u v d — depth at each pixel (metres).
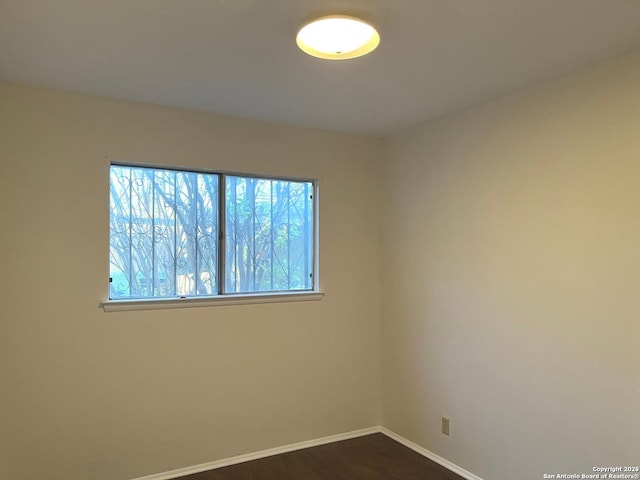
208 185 3.25
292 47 2.13
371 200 3.81
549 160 2.55
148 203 3.04
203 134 3.16
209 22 1.90
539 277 2.60
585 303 2.38
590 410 2.35
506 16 1.85
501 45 2.12
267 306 3.38
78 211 2.79
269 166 3.40
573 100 2.44
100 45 2.12
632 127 2.20
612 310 2.27
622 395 2.22
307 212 3.64
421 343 3.42
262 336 3.35
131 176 3.00
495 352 2.85
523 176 2.69
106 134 2.87
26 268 2.66
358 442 3.58
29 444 2.66
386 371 3.77
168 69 2.40
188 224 3.17
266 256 3.45
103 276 2.85
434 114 3.18
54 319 2.72
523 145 2.69
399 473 3.08
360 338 3.76
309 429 3.52
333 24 1.88
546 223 2.57
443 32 1.98
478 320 2.97
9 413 2.62
